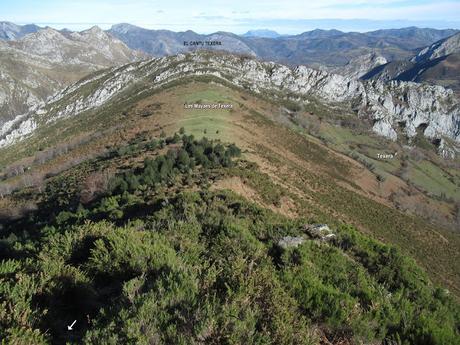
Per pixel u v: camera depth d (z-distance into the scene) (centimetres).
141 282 935
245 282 912
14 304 872
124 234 1302
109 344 686
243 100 14500
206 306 770
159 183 4300
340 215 6162
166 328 724
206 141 6338
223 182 4534
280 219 2441
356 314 899
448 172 19050
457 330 1141
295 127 14575
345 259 1464
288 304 889
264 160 6981
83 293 996
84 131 12825
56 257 1309
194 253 1255
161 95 13412
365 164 13388
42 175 8431
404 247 6512
